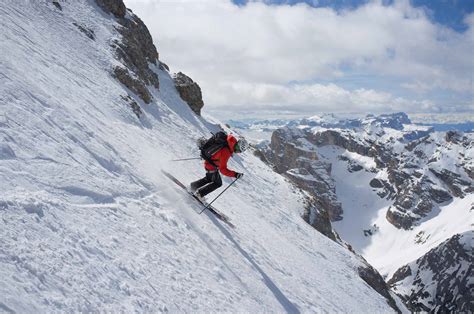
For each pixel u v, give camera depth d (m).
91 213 6.57
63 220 5.65
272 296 9.80
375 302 22.31
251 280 9.62
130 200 8.27
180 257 7.60
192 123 31.67
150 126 21.17
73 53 20.59
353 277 24.55
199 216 10.84
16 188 5.54
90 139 9.65
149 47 36.03
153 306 5.48
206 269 8.09
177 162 16.53
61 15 24.03
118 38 28.73
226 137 11.40
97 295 4.77
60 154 7.58
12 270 4.05
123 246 6.33
